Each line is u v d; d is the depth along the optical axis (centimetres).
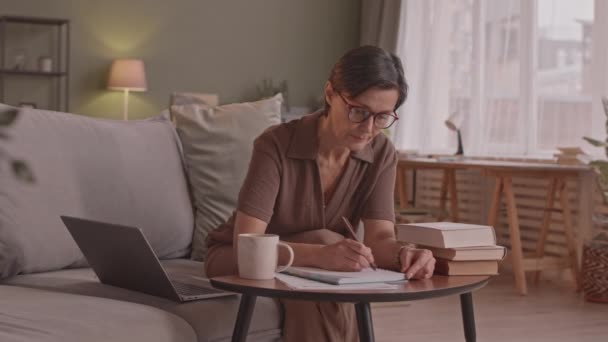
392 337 336
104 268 196
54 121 222
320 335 192
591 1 533
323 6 883
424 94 694
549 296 444
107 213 225
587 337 347
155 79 827
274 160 193
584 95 537
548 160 536
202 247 248
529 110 571
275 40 868
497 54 609
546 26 563
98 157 227
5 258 200
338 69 177
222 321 181
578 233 461
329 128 191
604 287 424
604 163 418
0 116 85
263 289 151
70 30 795
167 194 243
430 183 668
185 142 257
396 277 165
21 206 205
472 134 633
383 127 177
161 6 826
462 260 175
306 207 197
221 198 252
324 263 172
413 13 743
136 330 161
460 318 378
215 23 846
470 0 655
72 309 166
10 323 154
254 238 161
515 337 344
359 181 203
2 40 756
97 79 805
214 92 848
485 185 591
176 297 180
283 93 860
